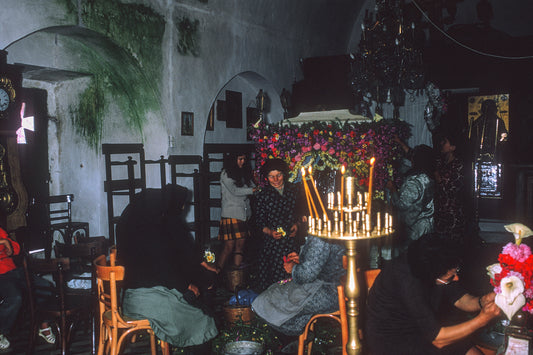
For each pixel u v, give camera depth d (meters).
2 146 4.56
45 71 5.68
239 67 7.46
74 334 4.49
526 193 8.20
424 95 7.55
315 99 8.95
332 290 3.34
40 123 6.07
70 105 6.23
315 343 3.86
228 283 5.63
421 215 4.46
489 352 2.57
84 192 6.19
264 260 4.59
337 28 10.09
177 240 3.74
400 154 5.74
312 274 3.28
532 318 2.32
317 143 5.11
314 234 2.59
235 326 4.08
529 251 2.00
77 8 4.88
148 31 5.76
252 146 8.32
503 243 7.75
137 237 3.57
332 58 8.88
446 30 9.55
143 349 4.14
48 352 4.09
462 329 2.31
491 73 9.00
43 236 5.82
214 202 6.95
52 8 4.64
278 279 4.47
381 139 5.29
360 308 3.04
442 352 2.44
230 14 7.18
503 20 9.23
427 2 9.57
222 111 7.81
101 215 6.10
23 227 4.96
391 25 6.76
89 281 4.55
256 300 3.55
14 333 4.54
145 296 3.42
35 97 6.02
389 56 6.76
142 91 5.98
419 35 9.66
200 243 6.44
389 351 2.51
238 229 5.89
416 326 2.51
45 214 5.73
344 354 2.96
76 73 5.86
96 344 3.98
